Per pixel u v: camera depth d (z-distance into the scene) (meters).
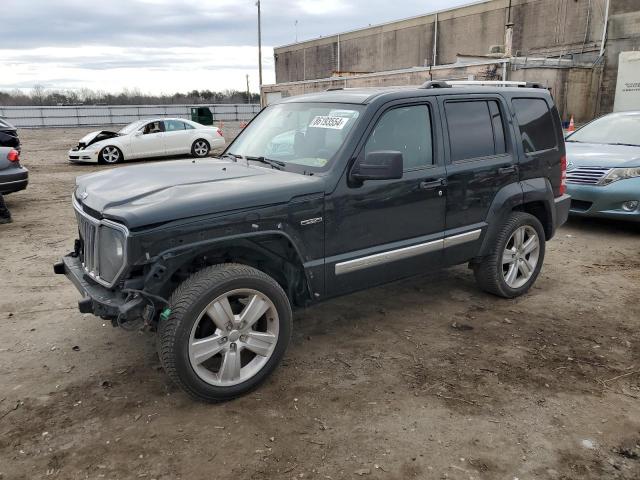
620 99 21.81
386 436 3.07
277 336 3.56
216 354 3.41
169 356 3.16
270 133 4.57
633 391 3.55
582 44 33.84
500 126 4.81
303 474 2.77
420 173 4.16
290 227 3.53
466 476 2.75
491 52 28.70
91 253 3.51
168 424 3.19
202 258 3.48
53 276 5.75
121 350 4.10
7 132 15.54
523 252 5.14
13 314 4.76
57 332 4.41
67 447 2.98
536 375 3.75
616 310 4.90
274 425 3.17
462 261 4.65
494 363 3.91
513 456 2.90
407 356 4.03
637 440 3.05
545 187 5.13
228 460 2.87
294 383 3.64
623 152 7.64
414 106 4.21
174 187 3.47
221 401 3.40
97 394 3.51
